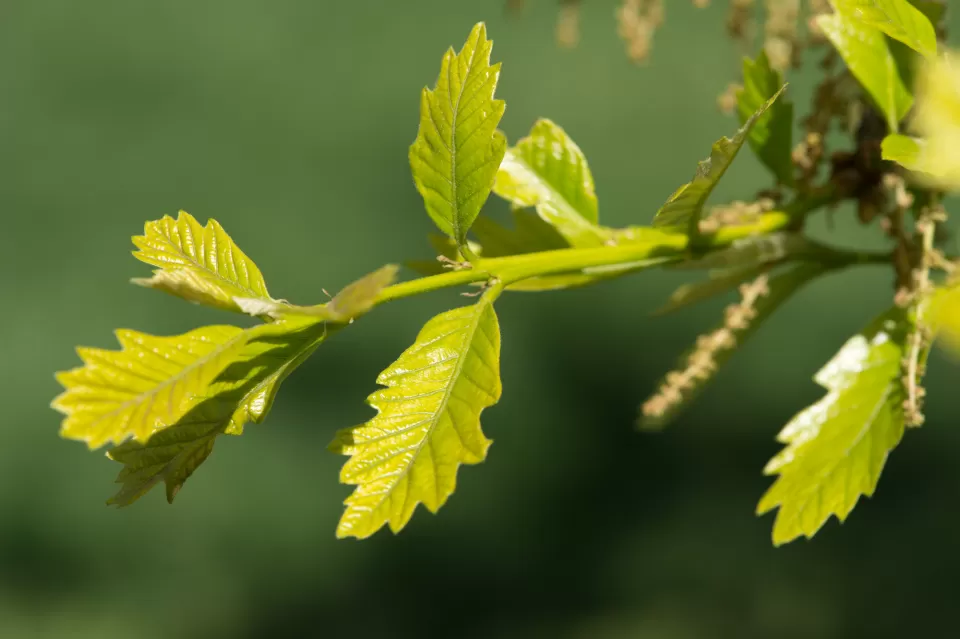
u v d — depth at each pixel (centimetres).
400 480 85
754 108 92
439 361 87
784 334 635
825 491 89
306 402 648
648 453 637
